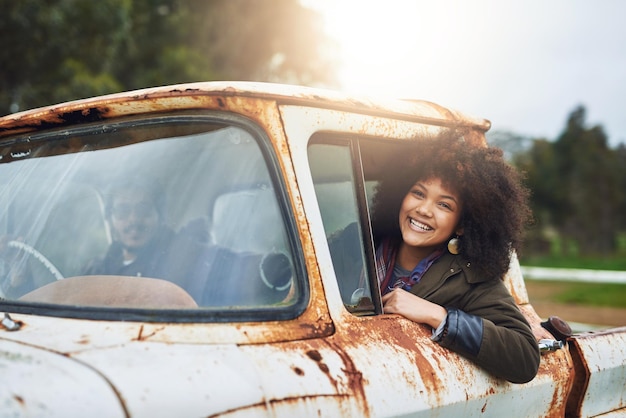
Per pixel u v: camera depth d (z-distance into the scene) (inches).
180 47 955.3
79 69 646.5
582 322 339.9
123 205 83.3
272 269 78.7
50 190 90.2
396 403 78.5
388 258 108.7
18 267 86.7
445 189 101.0
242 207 81.0
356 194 90.8
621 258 1379.2
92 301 77.9
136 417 61.1
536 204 1524.4
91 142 90.3
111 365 64.6
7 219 91.5
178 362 67.2
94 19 674.2
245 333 73.3
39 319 76.2
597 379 110.5
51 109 90.5
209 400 65.1
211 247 79.7
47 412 58.0
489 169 101.1
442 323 89.1
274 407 68.6
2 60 606.9
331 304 80.5
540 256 1379.2
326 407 72.2
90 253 83.6
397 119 100.5
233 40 1106.1
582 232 1523.1
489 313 97.6
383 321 86.3
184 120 85.2
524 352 93.6
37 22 602.2
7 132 96.8
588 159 1544.0
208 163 83.2
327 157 88.5
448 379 86.3
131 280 79.5
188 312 73.5
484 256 99.2
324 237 82.5
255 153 81.8
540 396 101.6
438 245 106.0
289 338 75.3
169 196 83.0
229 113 82.9
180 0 1055.0
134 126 87.7
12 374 60.8
